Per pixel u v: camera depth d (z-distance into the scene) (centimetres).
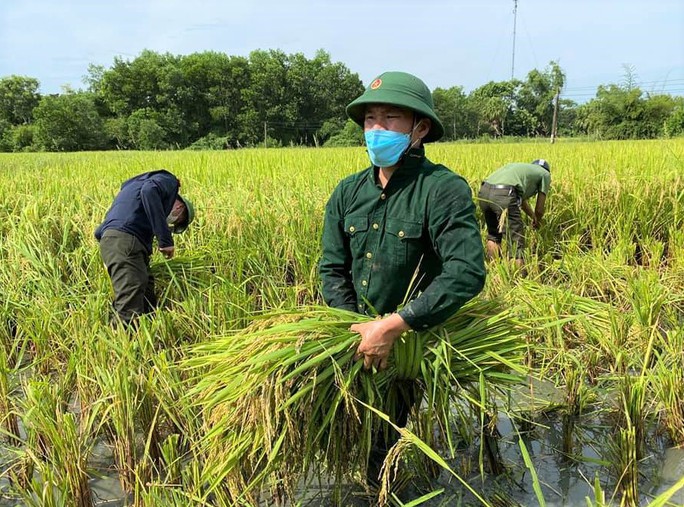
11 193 727
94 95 8288
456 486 279
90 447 291
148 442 278
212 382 233
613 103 4172
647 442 312
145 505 248
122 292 420
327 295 260
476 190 679
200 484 241
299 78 8575
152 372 299
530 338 398
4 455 310
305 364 210
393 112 220
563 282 532
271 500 271
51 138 6206
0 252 520
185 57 8712
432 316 207
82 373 317
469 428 277
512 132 8094
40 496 247
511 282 486
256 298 482
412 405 261
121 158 1714
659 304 389
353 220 244
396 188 233
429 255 238
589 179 717
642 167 806
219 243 517
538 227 625
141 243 428
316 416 231
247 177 827
